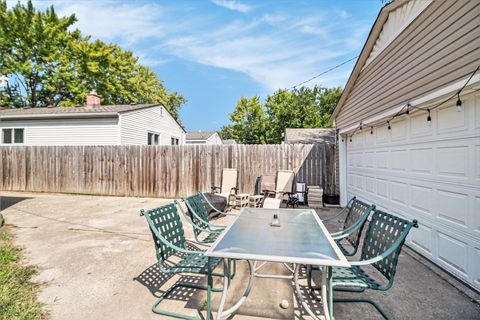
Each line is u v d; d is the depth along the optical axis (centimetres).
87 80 1777
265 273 307
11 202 730
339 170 710
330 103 2405
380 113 446
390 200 439
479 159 253
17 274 292
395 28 394
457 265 281
